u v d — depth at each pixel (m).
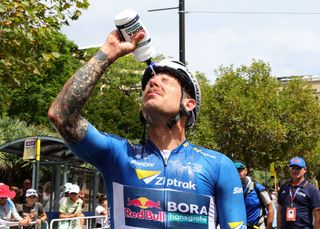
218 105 24.80
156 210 2.67
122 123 29.48
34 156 10.99
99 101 30.27
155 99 2.73
